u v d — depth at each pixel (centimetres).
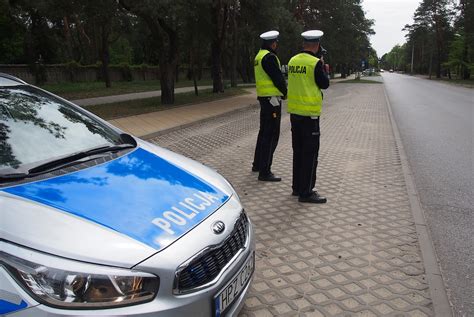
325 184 616
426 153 870
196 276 209
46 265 181
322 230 446
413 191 583
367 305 312
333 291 330
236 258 242
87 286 182
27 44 3256
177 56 1772
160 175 266
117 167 265
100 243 194
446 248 419
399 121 1394
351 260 381
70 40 4094
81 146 297
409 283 344
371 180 641
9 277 176
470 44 6000
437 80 6588
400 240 425
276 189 585
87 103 1823
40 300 176
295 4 3778
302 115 497
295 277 350
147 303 192
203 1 1513
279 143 930
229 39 3180
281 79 578
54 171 246
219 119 1380
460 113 1667
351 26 4962
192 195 253
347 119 1408
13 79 348
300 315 299
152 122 1202
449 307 311
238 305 244
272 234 434
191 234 218
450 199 571
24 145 273
